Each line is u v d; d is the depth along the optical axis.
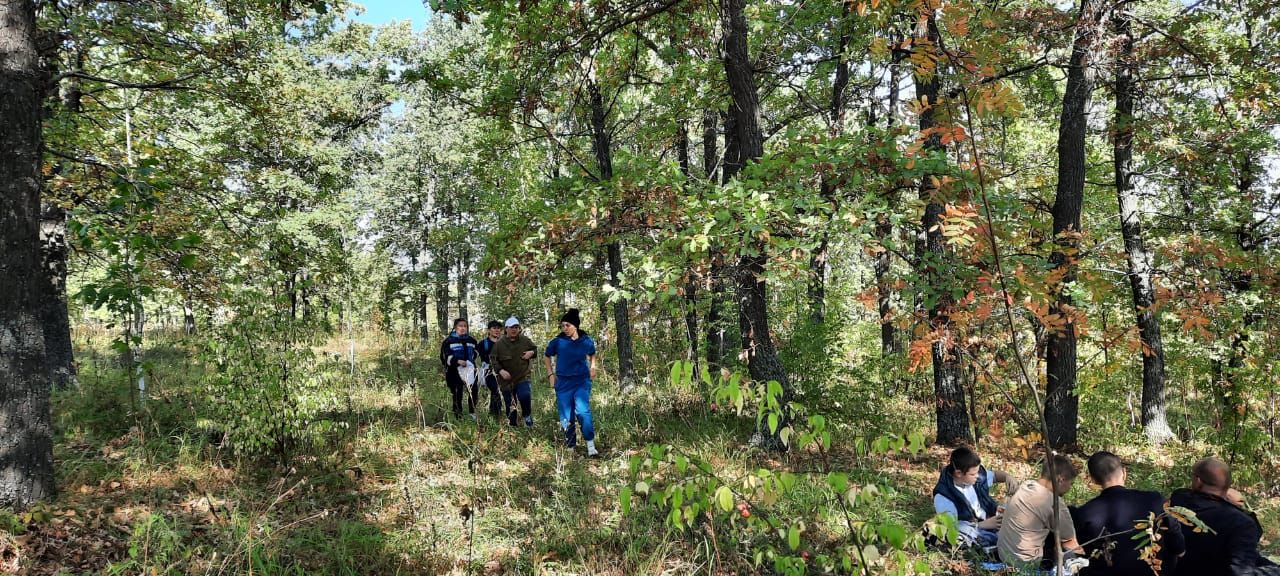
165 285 6.52
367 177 23.02
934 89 6.63
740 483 2.61
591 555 4.34
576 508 5.23
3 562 3.54
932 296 6.49
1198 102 10.04
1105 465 4.06
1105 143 11.76
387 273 23.89
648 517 4.95
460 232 23.38
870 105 11.18
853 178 6.73
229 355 5.55
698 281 7.52
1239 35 9.28
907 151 2.69
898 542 2.59
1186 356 10.34
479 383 8.54
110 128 8.72
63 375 8.81
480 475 5.92
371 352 19.56
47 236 8.91
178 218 6.49
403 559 4.18
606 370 14.71
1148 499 3.87
